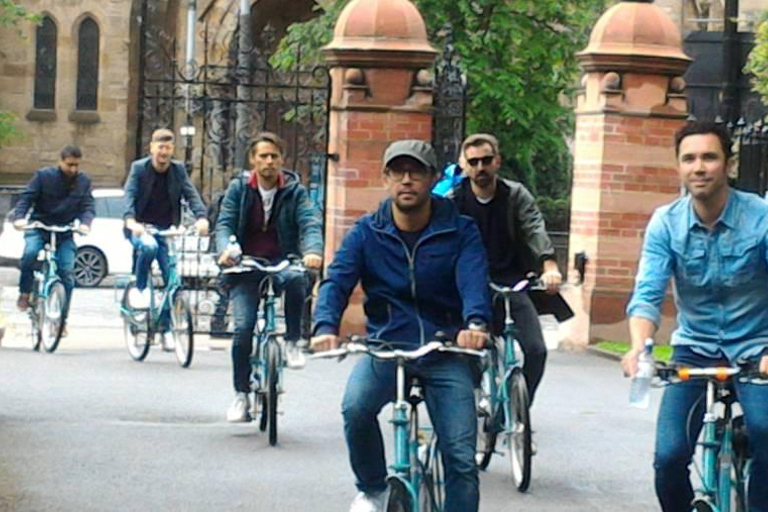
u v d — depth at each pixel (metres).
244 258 14.97
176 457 14.05
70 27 60.97
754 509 8.89
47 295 21.97
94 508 11.99
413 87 23.47
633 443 15.39
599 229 23.52
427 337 9.50
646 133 23.53
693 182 8.76
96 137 61.22
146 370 19.92
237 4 58.62
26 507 11.96
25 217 21.98
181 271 23.83
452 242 9.53
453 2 37.16
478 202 13.70
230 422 15.59
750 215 8.84
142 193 20.77
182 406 16.95
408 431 9.14
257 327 15.49
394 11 23.44
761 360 8.52
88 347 23.03
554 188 44.50
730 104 26.92
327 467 13.76
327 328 9.34
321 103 27.72
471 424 9.34
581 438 15.59
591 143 23.75
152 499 12.36
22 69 61.06
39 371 19.53
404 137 23.42
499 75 37.41
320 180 25.42
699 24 49.22
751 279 8.89
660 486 9.02
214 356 21.83
